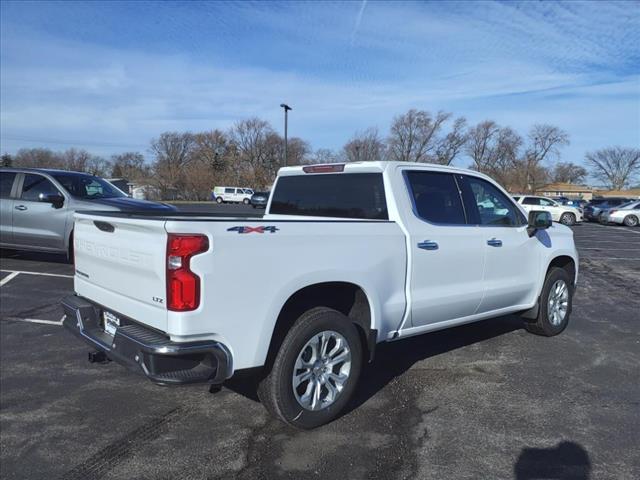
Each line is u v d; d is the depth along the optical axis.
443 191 4.68
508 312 5.38
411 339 5.77
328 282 3.61
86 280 3.95
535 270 5.57
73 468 3.13
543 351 5.41
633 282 10.29
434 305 4.38
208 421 3.74
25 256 10.86
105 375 4.62
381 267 3.92
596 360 5.15
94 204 9.14
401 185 4.32
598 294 8.91
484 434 3.56
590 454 3.32
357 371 3.75
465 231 4.68
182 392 4.25
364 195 4.43
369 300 3.85
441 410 3.93
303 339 3.41
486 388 4.37
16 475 3.06
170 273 2.95
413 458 3.24
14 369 4.75
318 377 3.56
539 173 87.69
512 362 5.04
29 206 9.27
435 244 4.36
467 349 5.43
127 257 3.32
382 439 3.47
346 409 3.91
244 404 4.03
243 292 3.12
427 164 4.64
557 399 4.16
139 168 98.38
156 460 3.22
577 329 6.36
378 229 3.96
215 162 85.12
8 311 6.65
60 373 4.66
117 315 3.52
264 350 3.23
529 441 3.47
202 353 3.00
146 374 2.96
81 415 3.84
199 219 3.11
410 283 4.18
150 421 3.74
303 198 4.97
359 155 68.94
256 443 3.42
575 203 41.16
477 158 86.25
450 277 4.53
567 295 6.05
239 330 3.12
